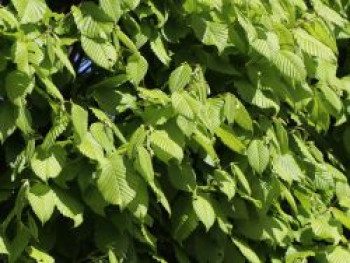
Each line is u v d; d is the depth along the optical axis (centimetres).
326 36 293
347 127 351
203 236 284
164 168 269
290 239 301
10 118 226
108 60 242
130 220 252
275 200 285
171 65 282
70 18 247
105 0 240
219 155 293
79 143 228
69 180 238
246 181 269
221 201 280
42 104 244
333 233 300
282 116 311
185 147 260
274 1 288
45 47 233
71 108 233
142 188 238
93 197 239
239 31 272
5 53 226
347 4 354
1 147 259
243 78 284
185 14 274
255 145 272
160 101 248
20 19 221
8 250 227
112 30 246
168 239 283
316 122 314
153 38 269
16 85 221
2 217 253
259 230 285
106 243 253
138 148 231
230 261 288
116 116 271
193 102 238
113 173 229
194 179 260
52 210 226
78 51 277
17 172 232
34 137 238
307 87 288
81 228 260
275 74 280
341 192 322
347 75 365
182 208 270
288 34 279
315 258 310
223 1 266
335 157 355
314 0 308
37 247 244
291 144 312
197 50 282
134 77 252
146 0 263
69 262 266
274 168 282
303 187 313
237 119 268
